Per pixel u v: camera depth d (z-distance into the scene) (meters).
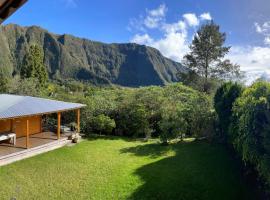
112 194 12.48
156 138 25.36
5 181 13.59
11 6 2.18
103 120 25.08
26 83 32.97
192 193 12.65
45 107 20.03
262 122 10.93
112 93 34.16
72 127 24.53
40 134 22.48
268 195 12.37
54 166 16.11
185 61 40.16
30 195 12.21
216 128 22.33
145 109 26.55
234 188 13.22
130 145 21.86
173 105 26.89
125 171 15.48
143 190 12.91
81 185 13.44
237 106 15.04
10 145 18.67
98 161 17.30
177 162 17.16
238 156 17.03
